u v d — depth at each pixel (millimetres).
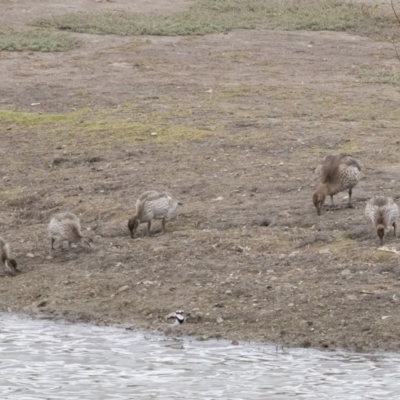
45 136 82000
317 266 52062
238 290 49906
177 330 47062
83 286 52312
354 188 64562
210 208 62156
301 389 40344
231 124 83000
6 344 46281
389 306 47125
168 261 54375
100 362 43906
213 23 130375
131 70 107188
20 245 58500
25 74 105312
